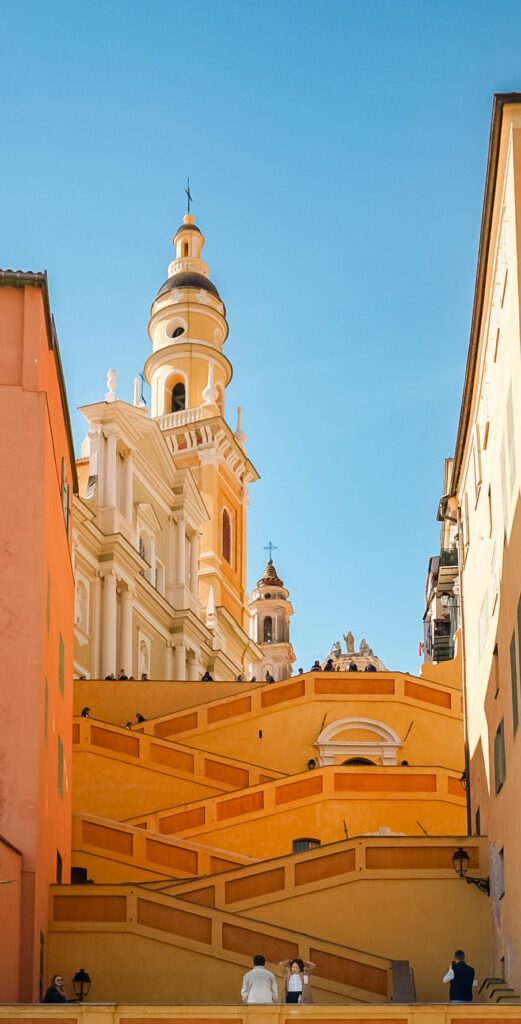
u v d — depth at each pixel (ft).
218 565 246.88
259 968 79.82
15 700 85.92
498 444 93.45
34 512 89.30
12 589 87.81
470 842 103.91
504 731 92.84
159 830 131.64
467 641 120.88
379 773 134.21
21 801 84.48
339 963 95.61
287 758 153.48
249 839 131.95
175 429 252.83
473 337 100.78
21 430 90.63
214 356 269.23
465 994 86.07
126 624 194.70
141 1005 71.77
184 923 97.66
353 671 157.89
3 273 92.38
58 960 96.48
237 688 163.43
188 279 276.62
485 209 87.86
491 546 99.96
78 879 121.08
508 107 81.56
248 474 266.77
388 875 103.55
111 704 162.91
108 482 199.11
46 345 94.84
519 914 85.40
